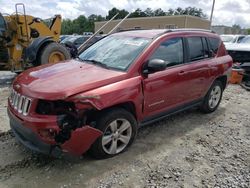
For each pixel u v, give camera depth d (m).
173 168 3.58
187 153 4.00
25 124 3.21
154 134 4.61
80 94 3.23
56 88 3.23
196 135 4.65
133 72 3.83
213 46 5.58
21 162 3.56
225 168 3.64
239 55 10.77
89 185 3.16
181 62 4.68
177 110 4.82
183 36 4.80
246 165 3.74
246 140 4.56
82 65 4.11
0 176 3.27
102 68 3.94
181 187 3.20
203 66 5.10
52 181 3.21
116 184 3.19
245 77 9.57
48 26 10.34
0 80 9.08
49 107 3.19
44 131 3.13
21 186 3.10
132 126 3.89
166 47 4.40
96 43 4.98
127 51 4.19
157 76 4.12
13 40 8.94
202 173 3.50
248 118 5.66
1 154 3.74
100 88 3.41
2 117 5.15
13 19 8.81
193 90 4.98
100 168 3.49
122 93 3.57
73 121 3.25
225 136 4.68
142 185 3.20
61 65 4.20
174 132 4.73
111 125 3.61
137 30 5.02
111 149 3.71
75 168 3.47
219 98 5.98
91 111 3.39
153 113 4.26
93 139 3.39
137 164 3.62
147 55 4.04
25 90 3.36
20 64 8.83
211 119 5.49
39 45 8.45
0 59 9.23
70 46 9.33
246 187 3.25
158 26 44.03
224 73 5.75
